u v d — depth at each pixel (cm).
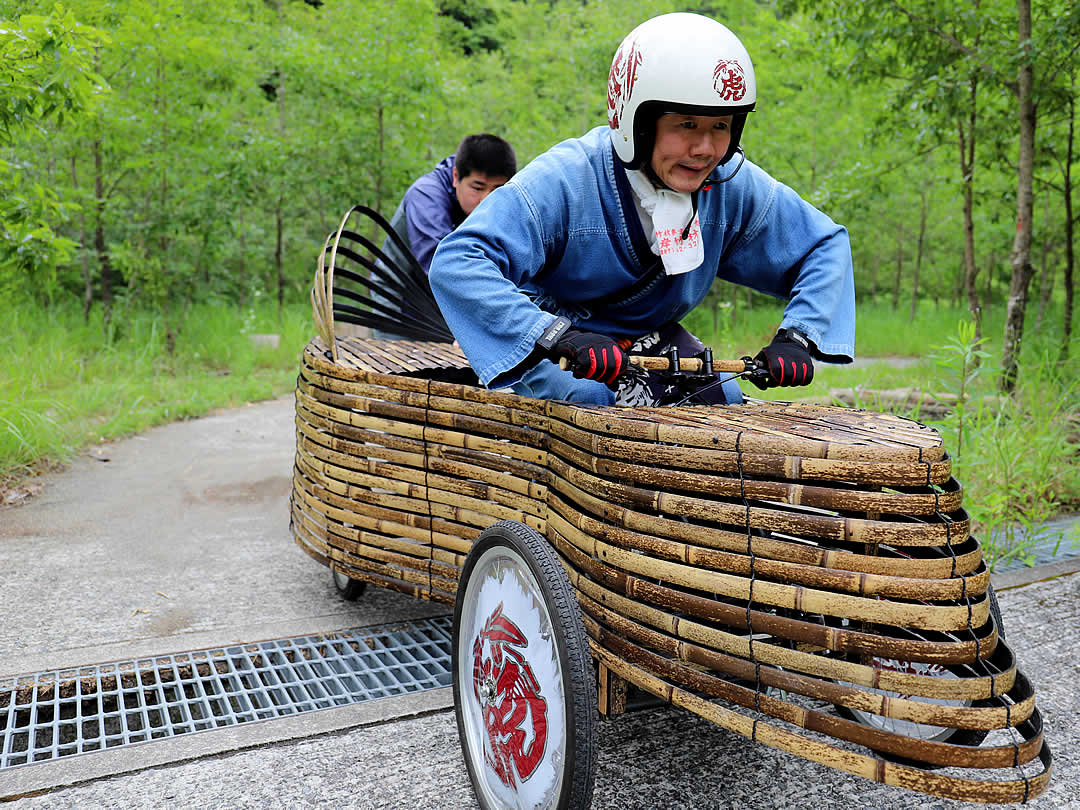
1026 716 154
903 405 647
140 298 1125
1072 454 489
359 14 1209
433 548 263
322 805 206
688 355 257
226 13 1086
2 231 559
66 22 524
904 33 731
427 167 1221
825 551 157
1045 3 702
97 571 364
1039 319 1073
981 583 156
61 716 266
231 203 1055
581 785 167
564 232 227
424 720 246
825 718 156
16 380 619
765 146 1387
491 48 2608
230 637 298
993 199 1046
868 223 1634
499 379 206
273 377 909
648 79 203
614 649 188
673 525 173
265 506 466
